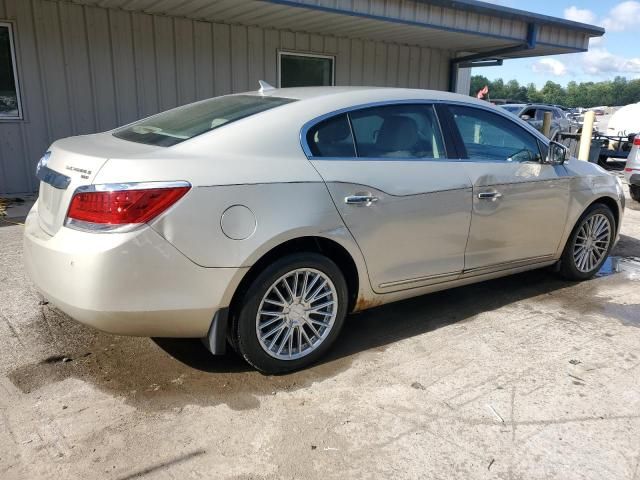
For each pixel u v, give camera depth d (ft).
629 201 31.42
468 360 11.03
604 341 12.03
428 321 12.94
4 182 24.90
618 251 19.98
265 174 9.36
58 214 9.04
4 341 11.20
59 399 9.29
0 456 7.83
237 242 9.02
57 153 9.83
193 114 11.36
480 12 29.63
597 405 9.49
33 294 13.50
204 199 8.71
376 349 11.44
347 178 10.23
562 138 39.40
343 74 33.45
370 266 10.82
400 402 9.46
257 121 9.94
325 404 9.36
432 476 7.68
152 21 26.63
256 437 8.45
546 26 33.19
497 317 13.26
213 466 7.79
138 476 7.54
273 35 30.27
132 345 11.26
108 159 8.66
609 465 7.97
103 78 26.03
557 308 13.93
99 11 25.23
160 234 8.45
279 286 9.93
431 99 12.21
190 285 8.82
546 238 14.21
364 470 7.78
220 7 25.08
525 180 13.17
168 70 27.66
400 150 11.39
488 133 13.03
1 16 23.21
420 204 11.23
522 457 8.10
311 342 10.52
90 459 7.84
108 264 8.25
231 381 10.02
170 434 8.45
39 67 24.47
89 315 8.52
